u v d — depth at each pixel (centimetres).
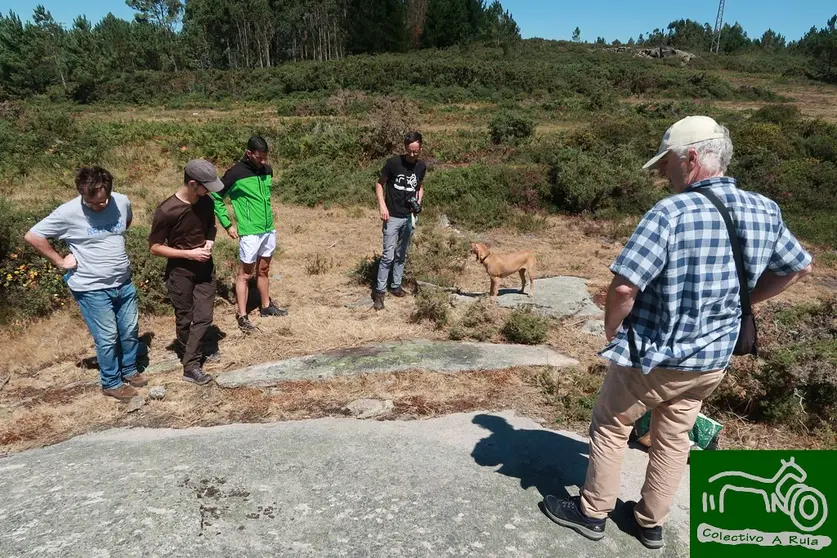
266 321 532
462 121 2511
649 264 179
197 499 246
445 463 287
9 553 211
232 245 755
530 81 4016
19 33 5566
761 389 363
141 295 542
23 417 371
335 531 229
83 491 253
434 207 993
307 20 6794
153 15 7338
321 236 868
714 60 6366
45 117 1540
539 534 232
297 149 1427
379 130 1450
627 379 201
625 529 239
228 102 4000
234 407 380
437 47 6638
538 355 455
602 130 1453
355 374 416
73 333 511
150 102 4256
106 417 373
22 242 562
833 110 3119
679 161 190
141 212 954
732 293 184
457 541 226
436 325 524
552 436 325
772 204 191
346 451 297
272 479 265
